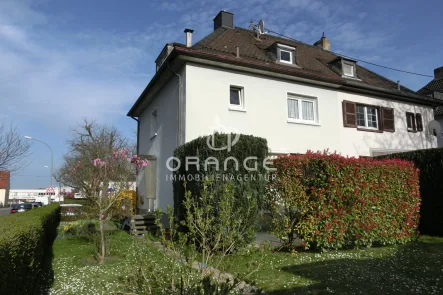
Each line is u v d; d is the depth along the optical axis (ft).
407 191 28.04
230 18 52.01
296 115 41.63
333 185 23.81
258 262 15.20
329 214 23.58
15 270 10.97
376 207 25.71
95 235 26.68
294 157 24.17
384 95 49.83
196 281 11.71
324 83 42.93
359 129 46.44
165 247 13.58
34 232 14.96
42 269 20.58
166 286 11.94
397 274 18.01
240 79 37.04
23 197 213.05
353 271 18.60
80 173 36.88
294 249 23.80
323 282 16.63
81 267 21.38
